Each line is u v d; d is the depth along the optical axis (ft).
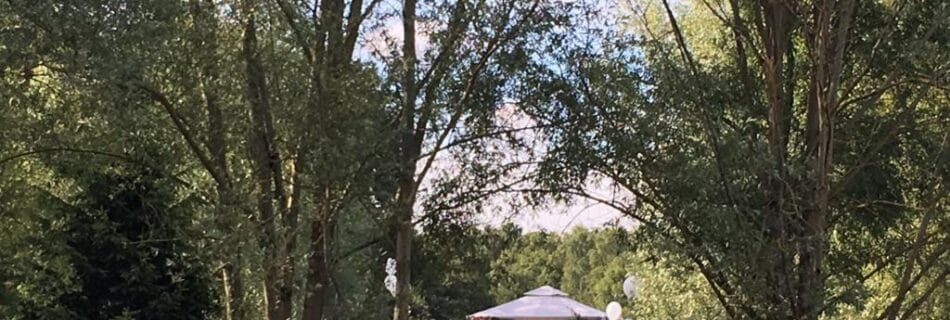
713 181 22.40
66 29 18.12
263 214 20.38
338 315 22.36
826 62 24.94
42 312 31.48
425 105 22.22
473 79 22.52
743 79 26.89
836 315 27.07
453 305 30.19
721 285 23.56
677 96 23.20
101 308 31.68
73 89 20.11
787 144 26.22
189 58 19.74
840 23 24.66
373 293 22.90
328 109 19.80
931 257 26.45
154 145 23.36
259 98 20.26
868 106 25.96
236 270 21.16
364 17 20.95
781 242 22.91
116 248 31.27
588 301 80.12
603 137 22.95
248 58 20.13
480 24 21.93
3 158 23.84
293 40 19.99
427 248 24.18
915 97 26.21
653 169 22.94
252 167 20.67
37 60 18.84
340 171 19.58
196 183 24.50
